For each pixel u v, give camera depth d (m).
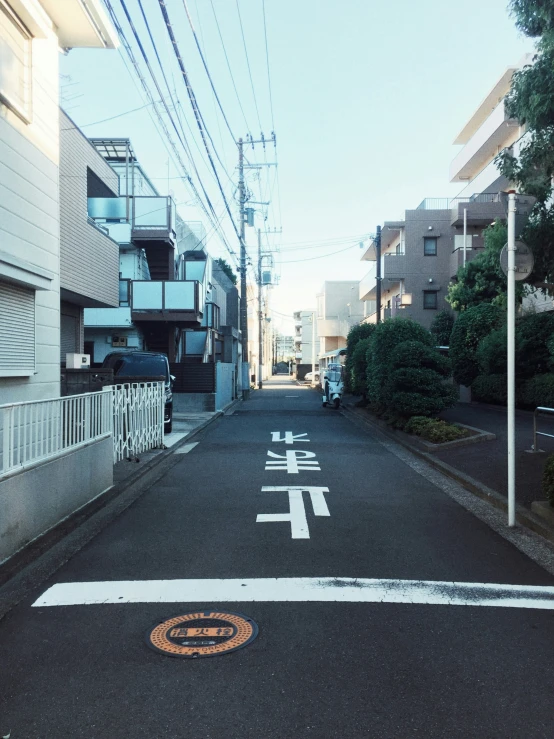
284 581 4.77
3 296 6.93
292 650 3.59
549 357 18.38
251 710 2.96
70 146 12.76
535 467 9.09
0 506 5.04
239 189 30.53
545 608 4.26
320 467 10.39
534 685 3.20
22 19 7.24
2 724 2.86
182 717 2.91
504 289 24.80
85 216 13.48
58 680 3.27
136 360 16.39
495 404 22.25
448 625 3.96
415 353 14.70
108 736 2.77
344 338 55.75
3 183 6.91
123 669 3.38
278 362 141.62
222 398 25.55
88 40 8.65
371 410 20.83
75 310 15.17
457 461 10.30
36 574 4.98
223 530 6.31
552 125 6.75
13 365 7.18
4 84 6.94
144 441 11.68
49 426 6.23
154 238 22.05
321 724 2.85
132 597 4.44
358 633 3.83
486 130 27.98
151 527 6.45
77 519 6.52
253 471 10.00
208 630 3.88
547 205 7.80
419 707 2.99
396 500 7.79
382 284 35.72
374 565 5.17
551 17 6.37
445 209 33.22
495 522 6.66
